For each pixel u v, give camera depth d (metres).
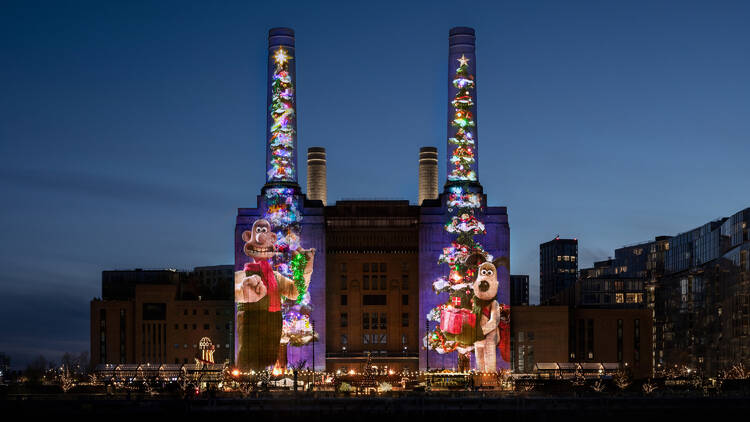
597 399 167.50
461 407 162.62
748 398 167.50
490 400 167.50
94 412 164.88
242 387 193.88
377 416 162.00
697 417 165.25
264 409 163.12
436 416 162.12
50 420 164.88
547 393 188.38
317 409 162.50
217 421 163.00
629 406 165.00
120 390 193.75
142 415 164.50
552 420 163.12
